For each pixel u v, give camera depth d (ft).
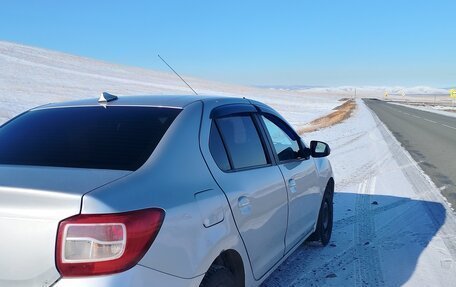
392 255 17.89
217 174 10.34
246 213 10.80
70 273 7.25
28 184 7.82
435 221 22.82
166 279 8.04
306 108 219.41
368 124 105.70
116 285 7.30
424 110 224.12
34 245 7.39
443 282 15.42
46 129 10.75
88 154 9.41
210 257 9.17
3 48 262.26
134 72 320.09
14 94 118.62
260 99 265.13
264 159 12.96
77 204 7.42
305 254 17.81
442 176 36.27
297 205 14.65
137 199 7.99
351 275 15.85
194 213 8.89
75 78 205.67
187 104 11.23
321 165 17.92
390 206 25.91
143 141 9.66
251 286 11.47
